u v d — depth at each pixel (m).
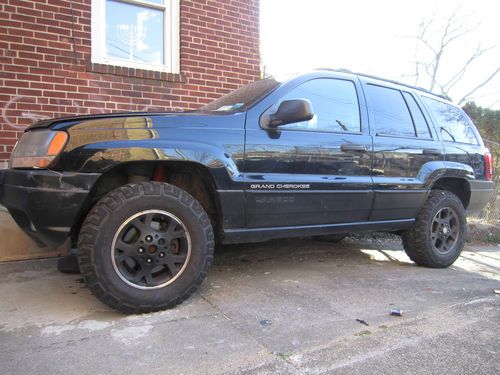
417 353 2.58
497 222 7.44
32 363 2.30
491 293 3.84
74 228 3.07
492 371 2.39
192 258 3.07
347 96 4.01
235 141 3.25
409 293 3.72
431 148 4.51
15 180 2.89
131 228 2.93
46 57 4.82
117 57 5.47
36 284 3.53
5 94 4.62
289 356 2.49
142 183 2.95
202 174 3.22
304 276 4.08
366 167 3.95
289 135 3.50
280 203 3.44
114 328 2.75
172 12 5.71
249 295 3.48
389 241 6.15
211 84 5.94
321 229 3.77
